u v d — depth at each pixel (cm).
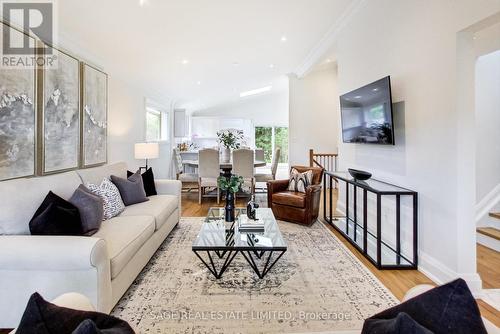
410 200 286
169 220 358
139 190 350
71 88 337
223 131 1078
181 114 849
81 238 177
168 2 305
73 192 258
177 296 225
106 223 264
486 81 348
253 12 362
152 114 704
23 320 81
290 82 743
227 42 449
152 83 602
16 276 174
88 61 382
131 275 230
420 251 271
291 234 378
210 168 567
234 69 618
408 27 286
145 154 477
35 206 209
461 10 219
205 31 394
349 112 402
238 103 1104
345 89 452
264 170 1066
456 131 226
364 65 384
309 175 457
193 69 567
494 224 338
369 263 288
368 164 380
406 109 292
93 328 69
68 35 320
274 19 393
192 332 182
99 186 295
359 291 233
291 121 747
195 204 568
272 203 452
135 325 189
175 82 640
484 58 346
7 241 173
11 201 195
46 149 294
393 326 73
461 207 226
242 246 234
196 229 399
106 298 181
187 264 284
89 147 377
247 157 569
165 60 482
